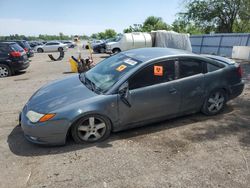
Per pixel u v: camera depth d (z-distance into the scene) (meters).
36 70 11.75
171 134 4.04
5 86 7.92
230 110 5.12
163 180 2.86
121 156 3.37
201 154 3.41
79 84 4.14
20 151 3.52
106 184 2.79
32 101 3.81
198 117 4.73
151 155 3.39
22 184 2.80
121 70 3.99
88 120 3.60
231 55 19.09
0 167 3.13
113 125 3.79
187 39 17.53
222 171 3.03
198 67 4.36
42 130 3.38
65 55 23.08
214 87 4.51
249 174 2.97
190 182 2.82
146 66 3.88
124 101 3.71
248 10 26.14
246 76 9.16
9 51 9.95
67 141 3.78
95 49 25.14
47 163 3.21
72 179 2.88
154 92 3.90
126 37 17.55
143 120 4.02
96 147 3.62
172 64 4.09
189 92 4.25
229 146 3.63
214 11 28.38
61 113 3.41
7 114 5.09
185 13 31.00
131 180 2.86
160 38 17.67
